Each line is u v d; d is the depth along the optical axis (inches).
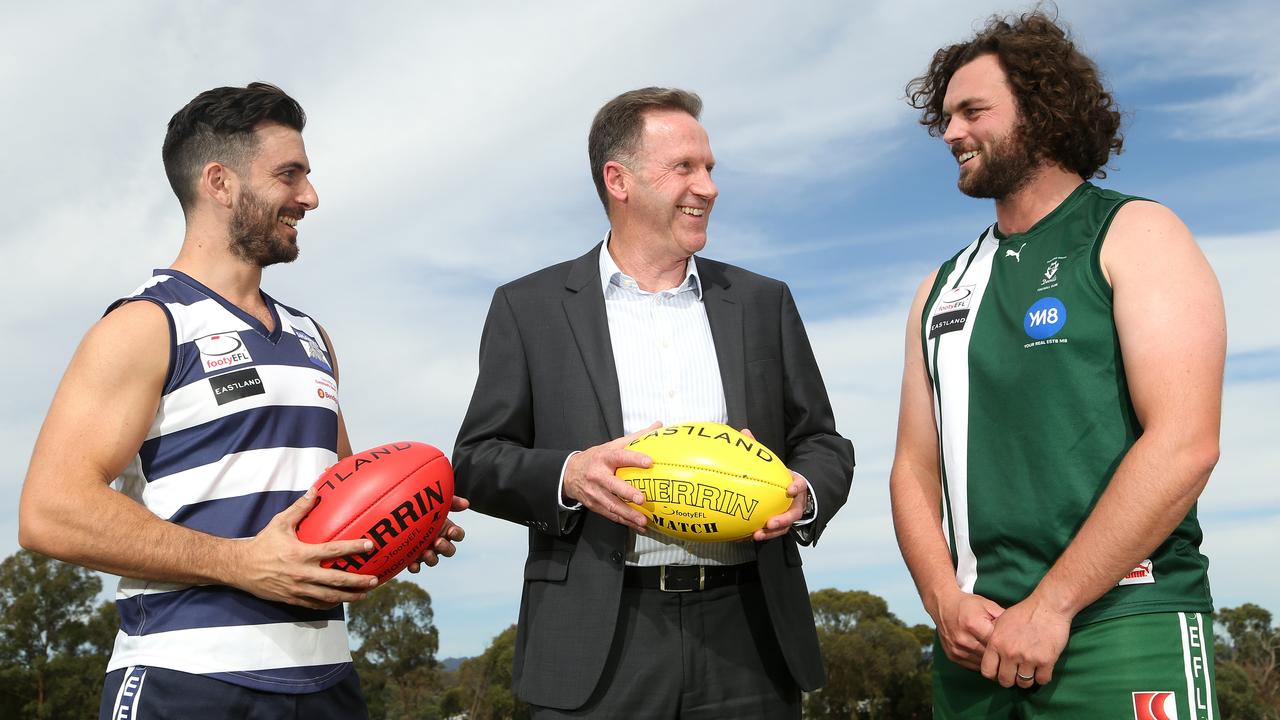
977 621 102.3
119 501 92.6
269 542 94.7
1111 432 100.7
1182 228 101.4
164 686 94.6
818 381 135.9
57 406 95.3
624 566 116.6
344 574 95.7
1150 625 96.7
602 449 110.0
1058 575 96.5
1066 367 103.5
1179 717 94.4
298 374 108.9
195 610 97.1
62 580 1729.8
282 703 99.0
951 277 120.3
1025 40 111.0
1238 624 2501.2
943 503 115.3
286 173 109.6
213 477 100.0
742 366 127.9
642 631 116.2
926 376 122.6
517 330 131.1
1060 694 99.9
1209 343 95.0
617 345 128.3
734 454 106.9
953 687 111.7
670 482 105.6
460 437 129.3
